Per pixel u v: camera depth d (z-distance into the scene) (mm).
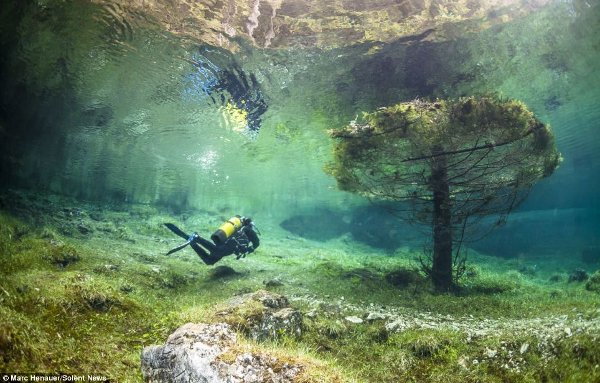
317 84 14031
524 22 11086
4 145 16328
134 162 23641
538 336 5582
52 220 13484
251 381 3721
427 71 12984
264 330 5734
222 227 10156
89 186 24734
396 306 8719
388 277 11086
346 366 5551
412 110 9492
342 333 6645
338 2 10414
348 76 13531
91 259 9789
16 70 12891
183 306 7531
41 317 5156
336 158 11391
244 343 4473
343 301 8898
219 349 4105
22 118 16031
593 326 5477
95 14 10141
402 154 10289
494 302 8875
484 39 11719
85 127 17844
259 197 39500
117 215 19422
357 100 15148
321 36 11531
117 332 5555
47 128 17312
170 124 17688
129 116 16719
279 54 12227
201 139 20000
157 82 13742
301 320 6426
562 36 11586
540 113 18328
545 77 14195
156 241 15586
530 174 10203
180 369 4043
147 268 9844
